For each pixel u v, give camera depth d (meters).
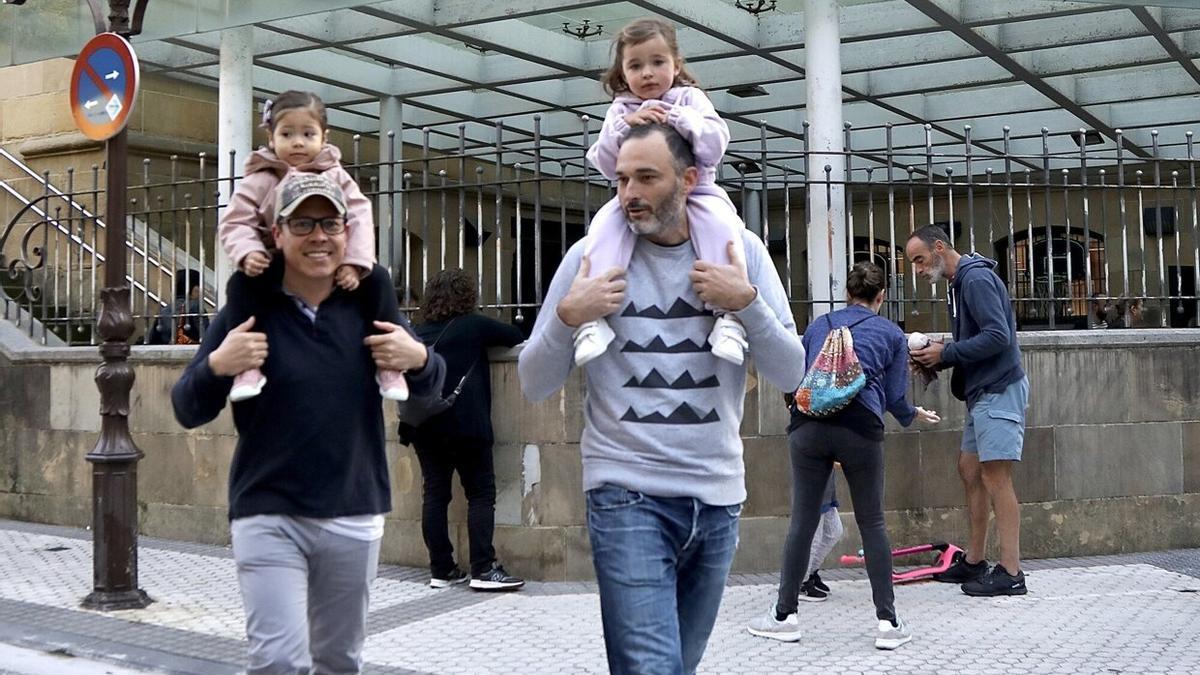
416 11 12.27
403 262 8.18
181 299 10.38
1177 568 7.64
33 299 11.14
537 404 7.42
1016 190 9.40
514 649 5.80
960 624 6.19
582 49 14.53
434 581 7.25
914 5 11.90
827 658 5.55
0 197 15.02
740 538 7.57
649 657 3.17
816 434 5.71
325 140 3.84
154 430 9.08
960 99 17.16
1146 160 8.35
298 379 3.42
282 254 3.53
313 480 3.41
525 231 8.39
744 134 18.31
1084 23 13.24
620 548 3.24
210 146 15.45
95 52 6.81
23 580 7.51
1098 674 5.25
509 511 7.47
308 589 3.53
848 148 7.90
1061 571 7.56
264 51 13.36
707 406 3.30
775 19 13.46
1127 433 8.19
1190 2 10.84
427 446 7.12
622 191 3.27
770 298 3.49
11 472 10.02
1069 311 8.77
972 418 6.93
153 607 6.73
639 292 3.32
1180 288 8.41
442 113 17.03
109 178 6.82
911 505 7.81
